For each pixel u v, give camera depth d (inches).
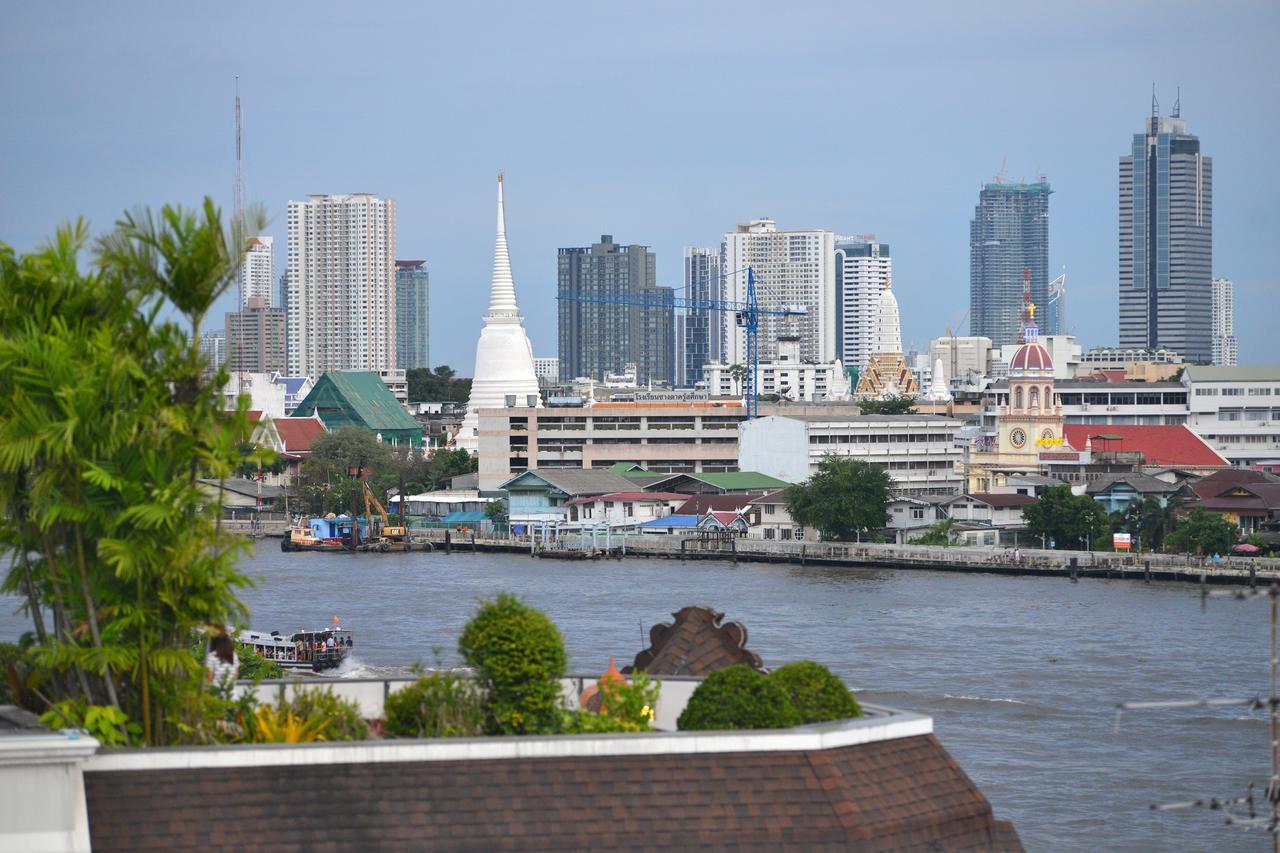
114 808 4830.2
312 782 4945.9
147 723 5452.8
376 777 4982.8
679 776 5118.1
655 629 7170.3
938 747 5600.4
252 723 5659.5
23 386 5452.8
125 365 5482.3
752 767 5172.2
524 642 5634.8
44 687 5723.4
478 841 4936.0
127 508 5457.7
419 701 5777.6
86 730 5167.3
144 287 5762.8
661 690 6343.5
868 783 5275.6
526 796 5022.1
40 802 4741.6
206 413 5654.5
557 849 4963.1
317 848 4859.7
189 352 5733.3
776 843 5049.2
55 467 5442.9
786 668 5831.7
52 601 5634.8
